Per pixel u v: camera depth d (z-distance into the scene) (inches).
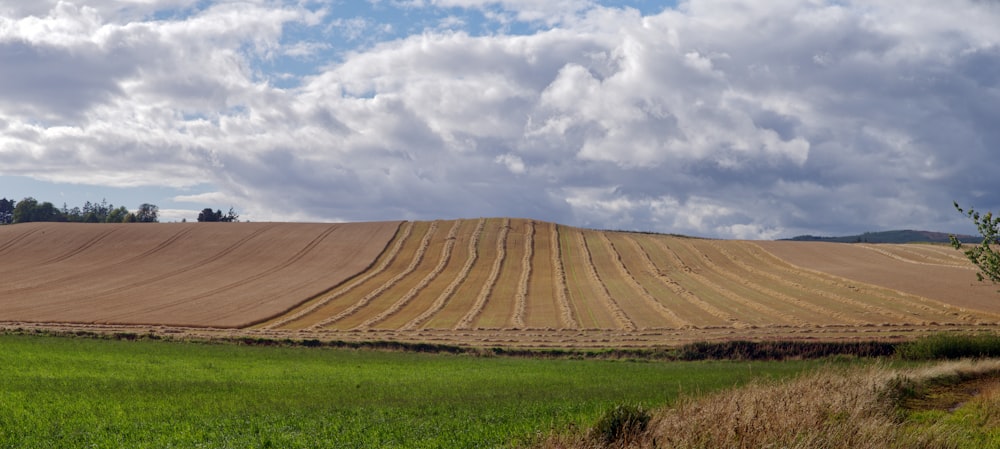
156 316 2407.7
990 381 1069.8
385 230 4072.3
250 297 2765.7
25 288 2910.9
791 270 3166.8
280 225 4229.8
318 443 675.4
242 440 694.5
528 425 719.7
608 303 2578.7
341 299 2746.1
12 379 1140.5
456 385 1182.9
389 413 847.7
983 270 965.2
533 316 2395.4
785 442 514.9
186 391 1058.1
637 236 4111.7
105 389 1051.3
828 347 1809.8
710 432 524.7
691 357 1796.3
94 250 3678.6
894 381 908.6
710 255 3543.3
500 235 3907.5
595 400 943.0
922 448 546.0
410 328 2229.3
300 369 1444.4
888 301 2470.5
